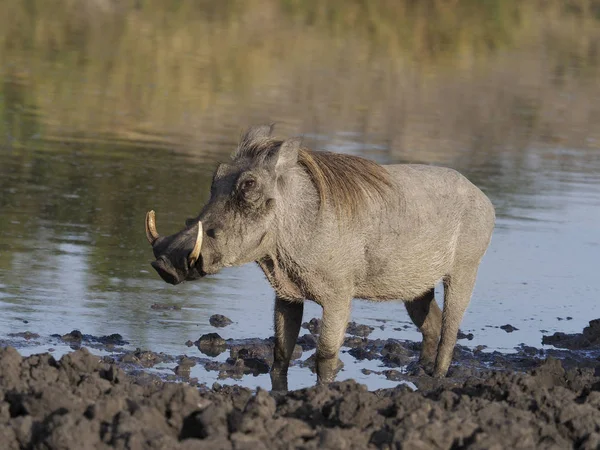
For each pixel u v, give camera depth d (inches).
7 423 816.9
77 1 4672.7
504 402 954.1
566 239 1927.9
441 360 1274.6
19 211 1876.2
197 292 1534.2
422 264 1230.3
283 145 1138.7
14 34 3870.6
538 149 2736.2
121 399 846.5
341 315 1178.6
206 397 946.7
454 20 4884.4
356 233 1172.5
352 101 3174.2
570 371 1132.5
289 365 1278.3
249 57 3769.7
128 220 1870.1
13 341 1248.2
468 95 3420.3
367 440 836.0
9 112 2714.1
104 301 1446.9
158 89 3169.3
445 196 1251.2
